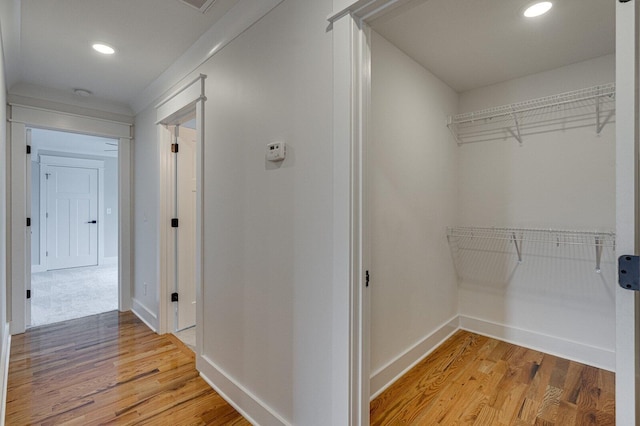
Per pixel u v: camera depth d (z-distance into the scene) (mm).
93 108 3293
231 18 1896
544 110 2492
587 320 2320
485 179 2799
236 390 1861
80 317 3355
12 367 2305
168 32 2102
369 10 1259
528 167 2574
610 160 2225
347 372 1277
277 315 1609
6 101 2693
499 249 2736
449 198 2812
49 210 5867
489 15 1793
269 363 1654
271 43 1644
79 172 6203
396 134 2148
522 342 2607
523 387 2006
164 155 2906
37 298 4070
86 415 1773
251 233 1774
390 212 2100
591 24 1880
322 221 1386
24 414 1772
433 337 2557
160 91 2840
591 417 1718
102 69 2629
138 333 2930
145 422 1725
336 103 1312
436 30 1945
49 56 2406
